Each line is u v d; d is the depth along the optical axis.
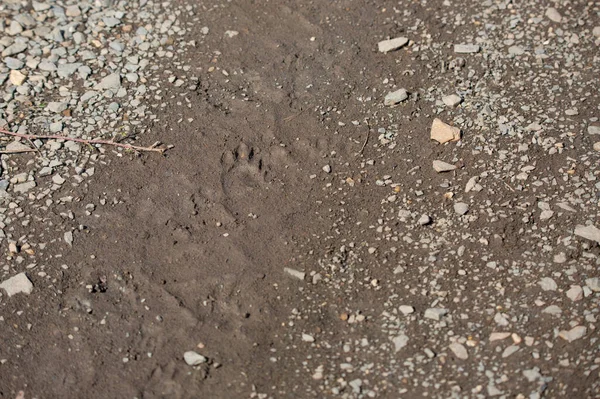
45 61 1.82
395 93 1.75
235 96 1.76
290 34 1.86
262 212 1.62
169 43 1.85
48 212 1.62
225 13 1.90
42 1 1.90
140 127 1.72
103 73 1.80
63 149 1.69
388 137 1.71
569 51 1.81
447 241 1.58
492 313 1.51
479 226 1.59
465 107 1.74
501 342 1.48
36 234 1.60
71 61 1.82
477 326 1.50
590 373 1.45
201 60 1.82
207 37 1.86
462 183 1.65
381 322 1.51
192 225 1.60
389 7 1.90
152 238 1.59
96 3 1.90
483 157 1.67
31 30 1.87
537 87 1.76
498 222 1.59
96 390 1.45
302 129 1.72
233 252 1.58
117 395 1.45
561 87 1.76
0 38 1.85
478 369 1.46
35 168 1.67
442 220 1.60
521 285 1.53
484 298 1.52
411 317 1.51
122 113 1.74
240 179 1.66
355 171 1.67
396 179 1.66
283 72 1.80
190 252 1.58
